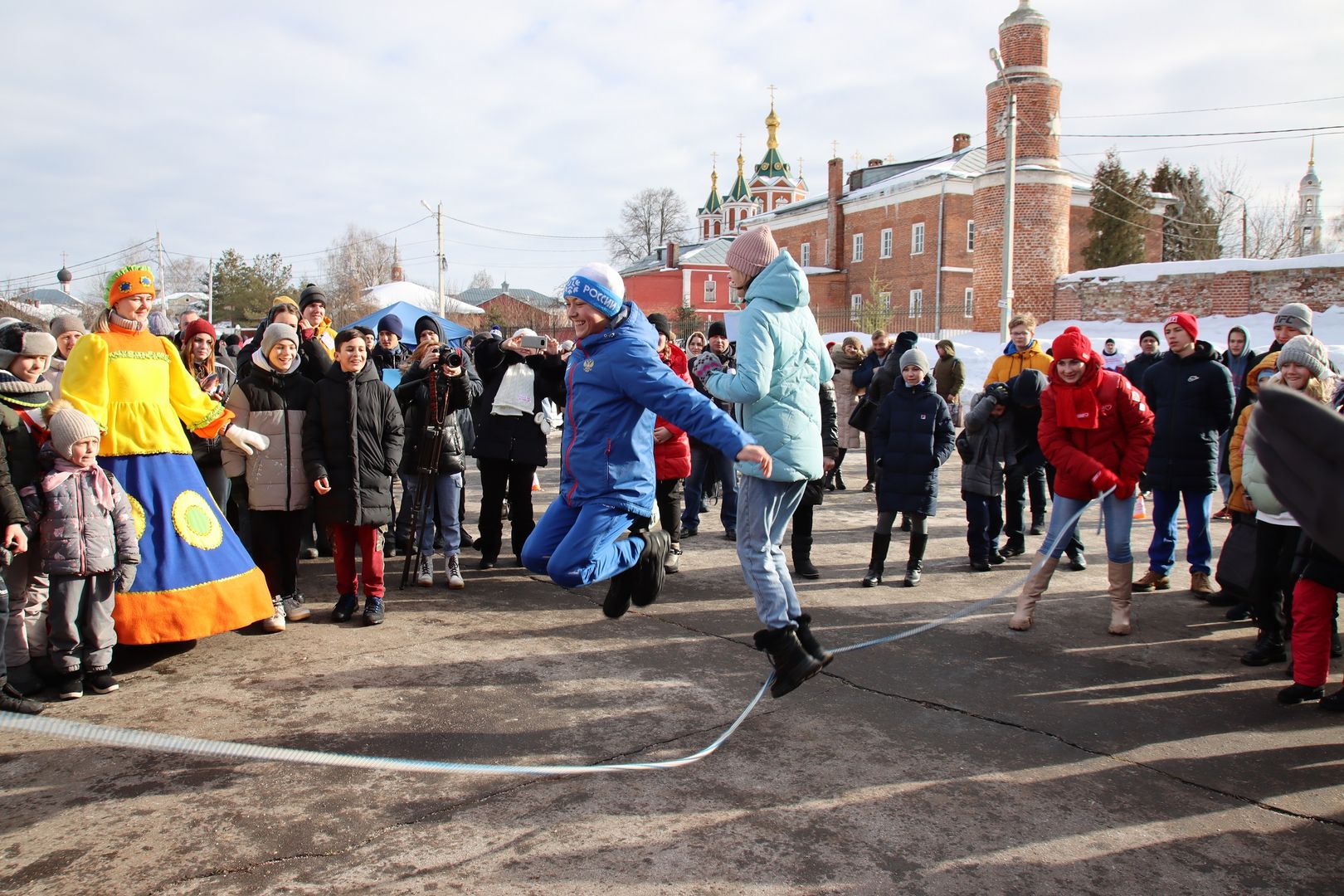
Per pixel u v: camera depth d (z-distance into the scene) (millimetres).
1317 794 3613
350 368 5730
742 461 4102
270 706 4457
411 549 6797
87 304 53094
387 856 3119
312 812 3420
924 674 4961
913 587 6941
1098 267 34156
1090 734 4176
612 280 3949
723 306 61750
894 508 6883
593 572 3871
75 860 3090
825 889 2939
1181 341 6535
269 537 5750
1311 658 4473
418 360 7145
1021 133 27000
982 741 4098
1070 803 3527
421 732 4148
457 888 2932
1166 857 3148
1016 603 6379
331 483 5691
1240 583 5602
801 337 4594
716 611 6184
